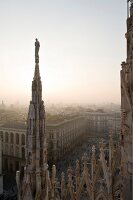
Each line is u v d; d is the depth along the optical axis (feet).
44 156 48.78
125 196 32.63
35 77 47.83
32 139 47.06
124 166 32.81
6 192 256.11
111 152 47.52
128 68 31.68
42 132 48.39
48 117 486.79
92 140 586.45
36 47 48.19
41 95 48.39
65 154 440.04
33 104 47.37
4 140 366.84
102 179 48.55
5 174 333.83
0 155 255.09
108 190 45.96
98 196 48.16
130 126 30.96
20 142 350.02
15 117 578.66
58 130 399.65
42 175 48.21
